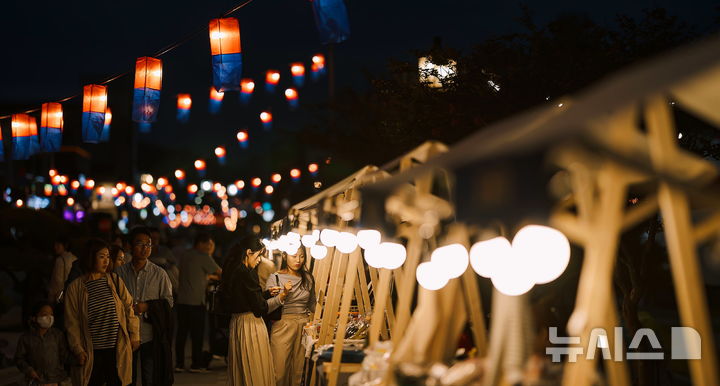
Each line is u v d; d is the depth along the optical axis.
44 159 42.72
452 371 4.45
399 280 7.46
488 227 2.70
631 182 2.45
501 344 3.47
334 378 6.66
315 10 7.62
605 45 9.01
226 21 9.38
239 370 9.79
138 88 9.94
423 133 10.51
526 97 9.21
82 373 9.38
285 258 11.14
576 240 2.72
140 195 39.09
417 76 11.27
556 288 5.29
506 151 2.43
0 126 11.87
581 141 2.07
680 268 2.39
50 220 22.95
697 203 2.53
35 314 9.59
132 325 9.73
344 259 8.67
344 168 20.41
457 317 4.84
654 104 2.13
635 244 8.67
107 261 9.68
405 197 4.22
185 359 15.68
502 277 2.90
